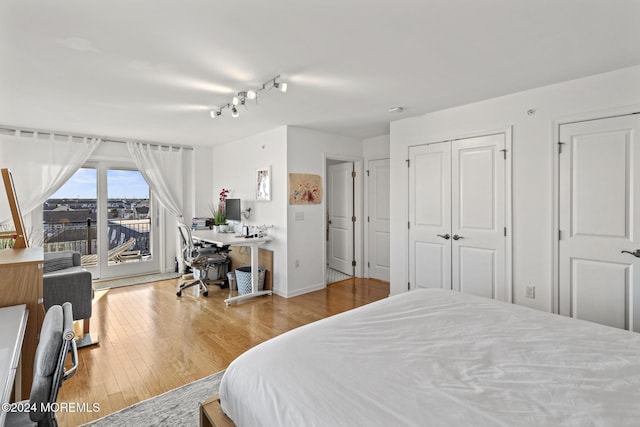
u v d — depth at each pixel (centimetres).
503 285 311
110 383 223
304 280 447
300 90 288
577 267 270
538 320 165
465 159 335
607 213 255
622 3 164
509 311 178
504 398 103
